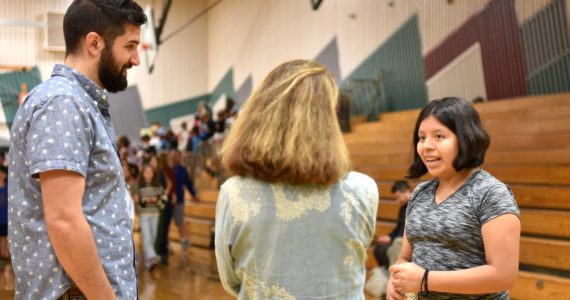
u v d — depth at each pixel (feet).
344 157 4.66
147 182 24.35
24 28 53.72
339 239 4.59
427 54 34.47
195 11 61.46
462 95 32.32
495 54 30.25
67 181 4.73
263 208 4.52
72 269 4.72
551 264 14.98
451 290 5.60
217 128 43.06
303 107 4.64
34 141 4.74
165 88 59.62
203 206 35.58
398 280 5.87
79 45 5.42
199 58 61.46
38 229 4.95
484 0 30.76
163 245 25.99
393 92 37.17
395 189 16.44
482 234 5.69
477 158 6.04
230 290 4.89
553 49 27.17
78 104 4.95
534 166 19.81
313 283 4.49
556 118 22.68
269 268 4.49
